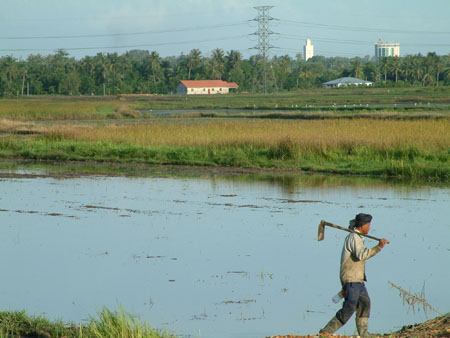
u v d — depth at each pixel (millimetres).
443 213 66500
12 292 39875
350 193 81875
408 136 121062
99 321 33000
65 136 151500
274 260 47688
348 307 28125
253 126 166875
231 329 32500
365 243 52812
